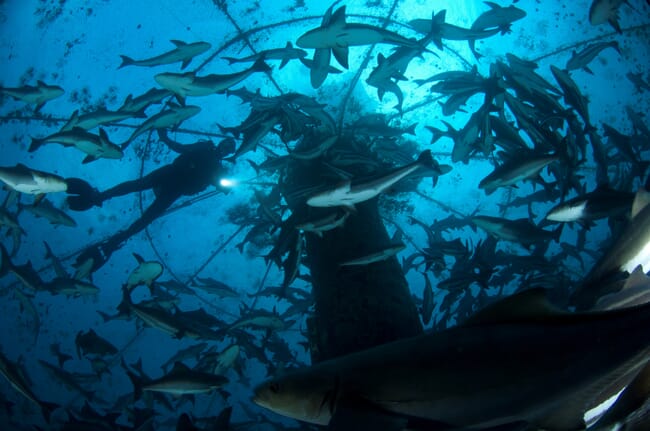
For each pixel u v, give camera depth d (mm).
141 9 9414
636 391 2283
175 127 8445
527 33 8930
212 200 9633
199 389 5117
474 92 5879
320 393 2529
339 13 4387
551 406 2248
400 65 5512
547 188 5617
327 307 5168
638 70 8969
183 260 10484
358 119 7668
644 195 3148
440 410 2266
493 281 7344
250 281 11180
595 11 5211
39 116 9664
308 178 6406
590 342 2137
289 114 5977
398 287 5172
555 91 5707
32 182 4887
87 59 9742
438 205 9828
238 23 8875
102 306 11836
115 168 9750
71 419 6465
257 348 6727
